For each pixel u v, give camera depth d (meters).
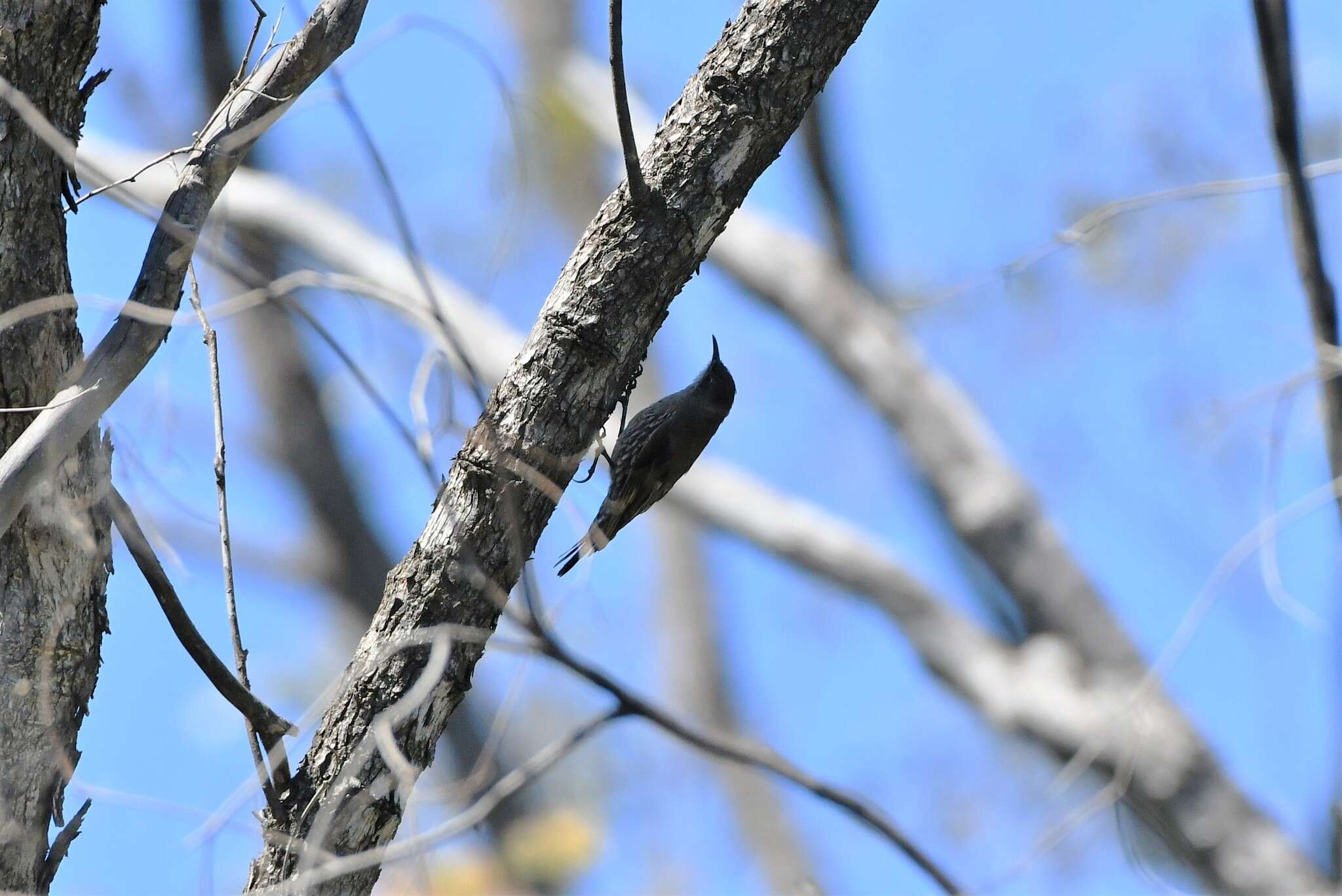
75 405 5.80
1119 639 16.53
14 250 6.23
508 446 6.68
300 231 17.19
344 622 20.12
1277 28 9.12
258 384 20.75
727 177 6.93
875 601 17.75
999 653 17.05
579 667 5.77
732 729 25.89
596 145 21.17
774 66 6.93
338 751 6.40
